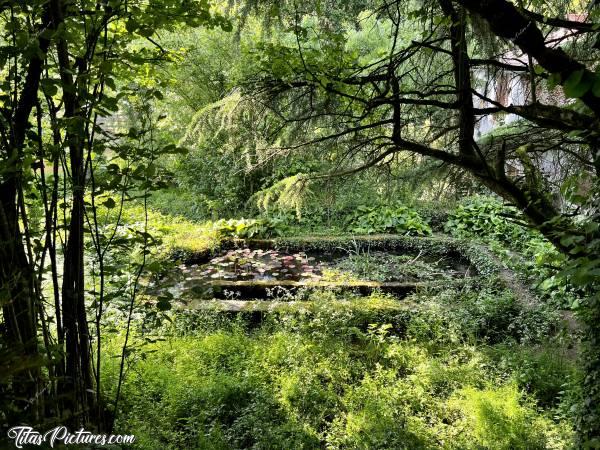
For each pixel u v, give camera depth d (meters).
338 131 3.64
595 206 2.54
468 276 7.50
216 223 9.26
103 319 4.88
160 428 3.74
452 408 4.07
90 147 1.86
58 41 1.83
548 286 5.86
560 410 3.91
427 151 3.13
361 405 4.14
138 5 2.10
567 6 3.05
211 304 5.95
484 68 3.56
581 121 2.44
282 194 4.00
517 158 3.56
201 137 3.79
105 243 2.13
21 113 1.81
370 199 9.90
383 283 6.70
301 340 5.14
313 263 8.25
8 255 1.73
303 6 3.28
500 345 5.11
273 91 3.40
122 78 2.57
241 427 3.87
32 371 1.71
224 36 9.20
